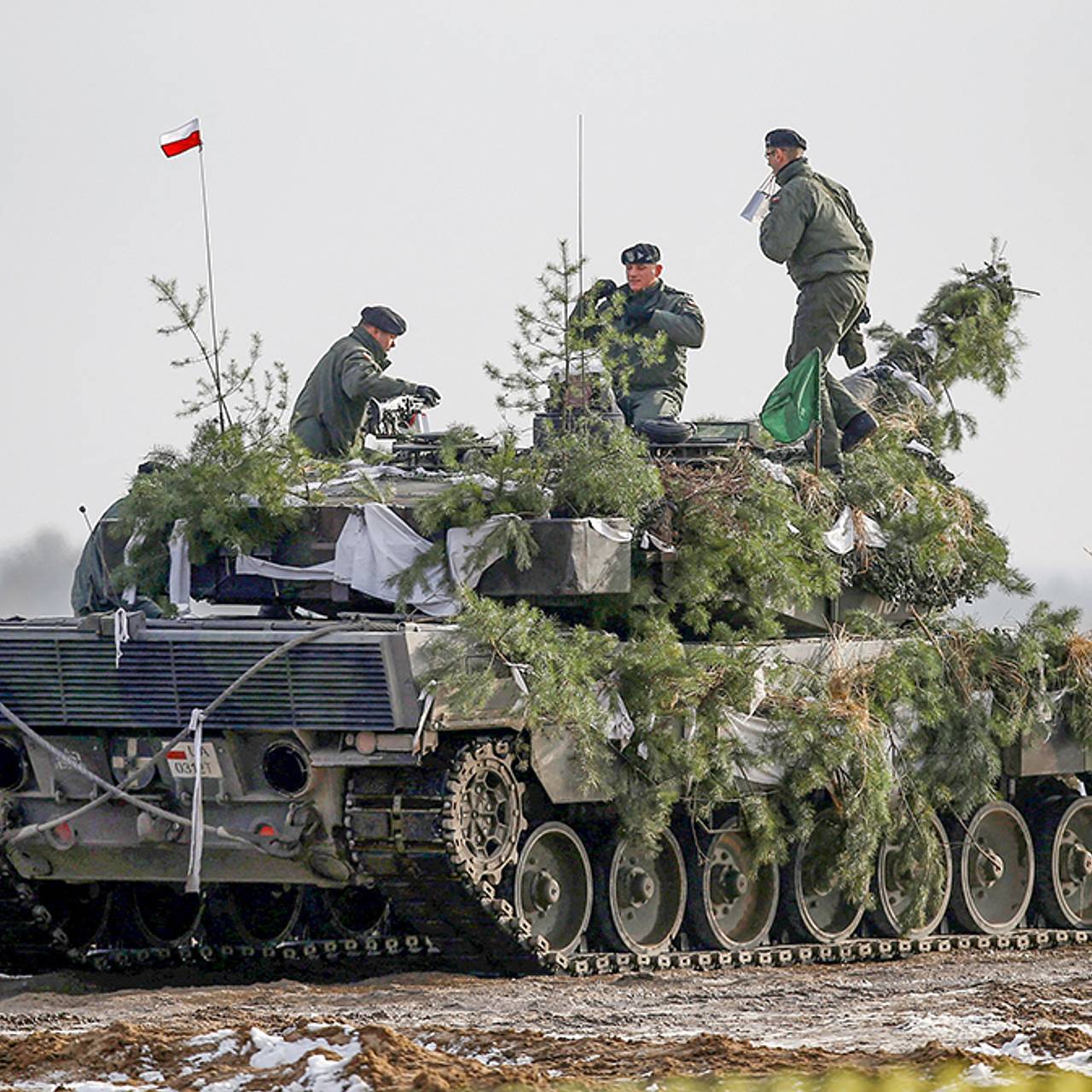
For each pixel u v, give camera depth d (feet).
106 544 232.53
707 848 226.79
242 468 217.97
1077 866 265.95
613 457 216.54
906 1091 130.72
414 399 261.44
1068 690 258.78
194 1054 145.48
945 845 248.32
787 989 193.47
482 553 210.59
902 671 235.61
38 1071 144.87
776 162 264.11
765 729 222.28
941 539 250.57
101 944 233.76
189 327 224.94
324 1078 135.13
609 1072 139.33
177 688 203.92
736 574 226.38
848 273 262.88
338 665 196.44
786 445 252.42
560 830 213.46
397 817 198.39
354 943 229.25
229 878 213.46
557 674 202.18
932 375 284.20
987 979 203.00
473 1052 147.33
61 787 214.90
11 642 209.26
